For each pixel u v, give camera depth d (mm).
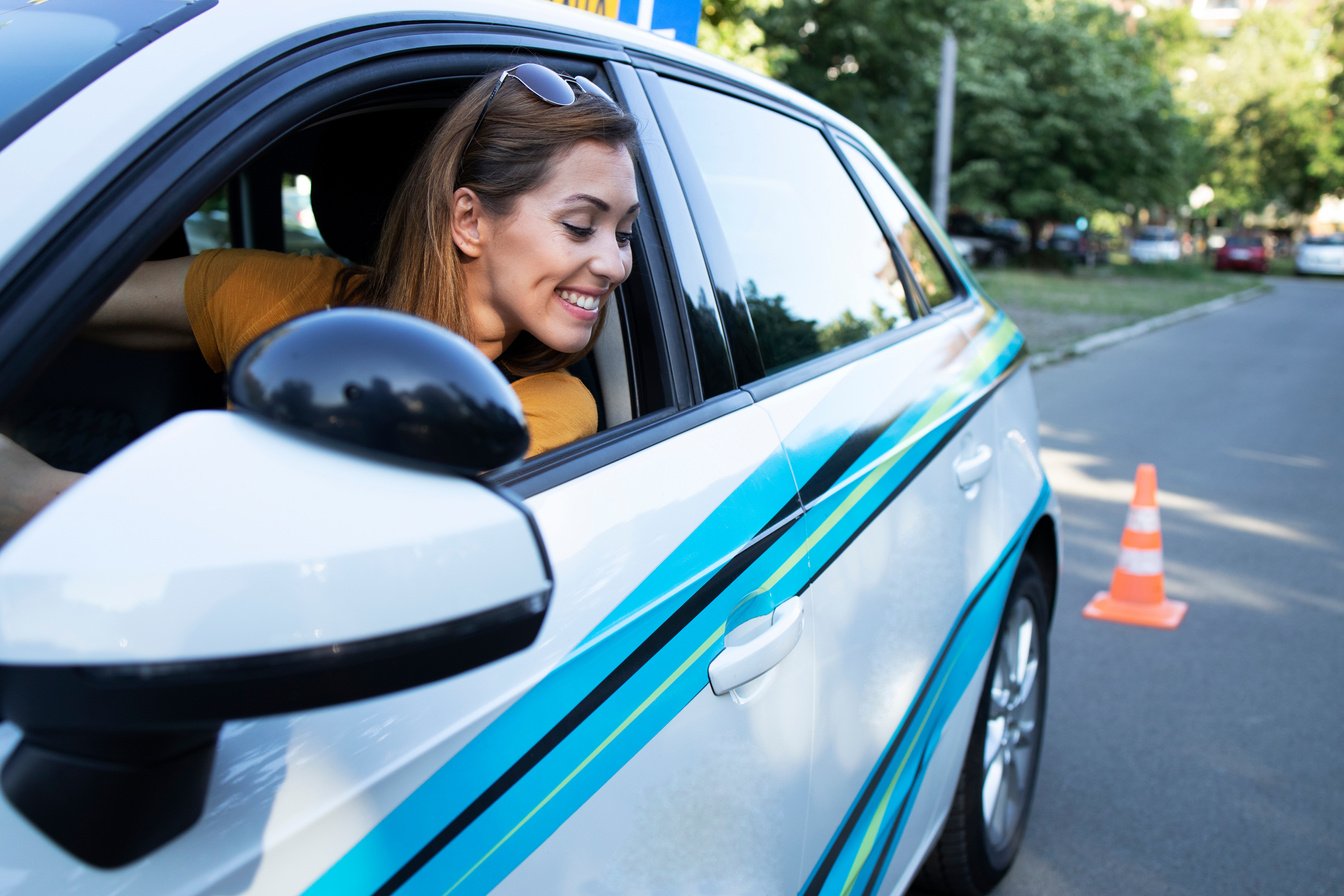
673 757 1328
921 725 2113
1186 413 10516
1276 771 3623
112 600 705
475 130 1379
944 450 2271
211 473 754
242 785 902
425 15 1333
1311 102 48344
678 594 1355
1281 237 61812
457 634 775
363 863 959
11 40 1094
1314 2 50250
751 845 1483
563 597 1201
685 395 1584
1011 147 29297
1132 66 30641
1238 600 5238
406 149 1819
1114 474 7879
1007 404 2805
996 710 2822
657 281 1609
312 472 767
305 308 1488
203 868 854
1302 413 10656
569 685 1181
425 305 1412
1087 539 6227
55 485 1192
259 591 723
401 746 1011
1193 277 35594
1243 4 65562
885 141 19703
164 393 1616
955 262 2986
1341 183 48125
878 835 1945
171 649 702
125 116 982
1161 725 3936
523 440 810
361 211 1914
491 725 1089
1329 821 3334
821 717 1681
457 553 778
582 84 1482
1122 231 50031
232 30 1104
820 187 2338
